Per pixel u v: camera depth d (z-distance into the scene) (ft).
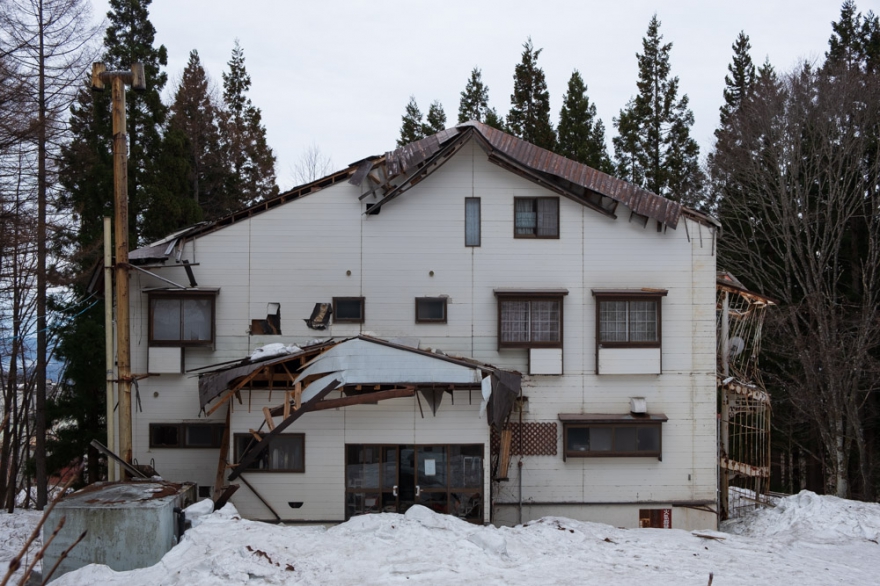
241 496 49.08
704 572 38.01
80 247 70.33
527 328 53.21
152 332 52.03
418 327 53.26
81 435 70.69
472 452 49.42
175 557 35.17
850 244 89.66
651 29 113.80
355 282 53.36
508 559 37.86
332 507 49.03
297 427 49.39
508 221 53.72
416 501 49.11
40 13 60.90
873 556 44.01
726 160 95.50
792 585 36.45
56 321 71.92
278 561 34.24
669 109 113.29
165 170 78.59
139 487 42.27
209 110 117.08
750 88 102.58
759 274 92.12
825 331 77.30
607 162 109.40
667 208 52.90
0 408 85.15
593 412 53.42
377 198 53.57
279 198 53.16
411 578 33.42
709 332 53.88
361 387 49.78
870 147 86.28
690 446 53.52
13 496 64.59
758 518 55.52
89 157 69.62
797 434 88.79
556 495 53.06
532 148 54.49
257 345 52.75
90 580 33.17
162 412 52.13
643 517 53.16
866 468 78.18
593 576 35.73
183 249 52.80
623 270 53.93
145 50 84.43
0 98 54.95
